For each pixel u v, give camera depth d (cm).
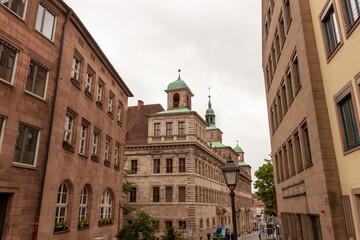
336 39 1123
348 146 1043
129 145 5031
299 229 1752
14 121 1287
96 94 2152
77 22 1802
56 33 1612
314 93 1216
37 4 1481
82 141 1978
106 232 2248
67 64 1695
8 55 1300
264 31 2578
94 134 2180
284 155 2109
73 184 1727
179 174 4750
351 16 992
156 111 5666
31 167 1361
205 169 5569
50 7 1570
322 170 1140
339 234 1053
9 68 1302
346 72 1024
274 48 2144
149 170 4881
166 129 5091
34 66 1448
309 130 1299
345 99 1062
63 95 1638
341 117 1091
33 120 1396
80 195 1834
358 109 952
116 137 2589
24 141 1348
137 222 2473
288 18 1688
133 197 4834
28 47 1401
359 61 938
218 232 5188
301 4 1348
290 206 1933
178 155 4856
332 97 1139
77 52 1852
